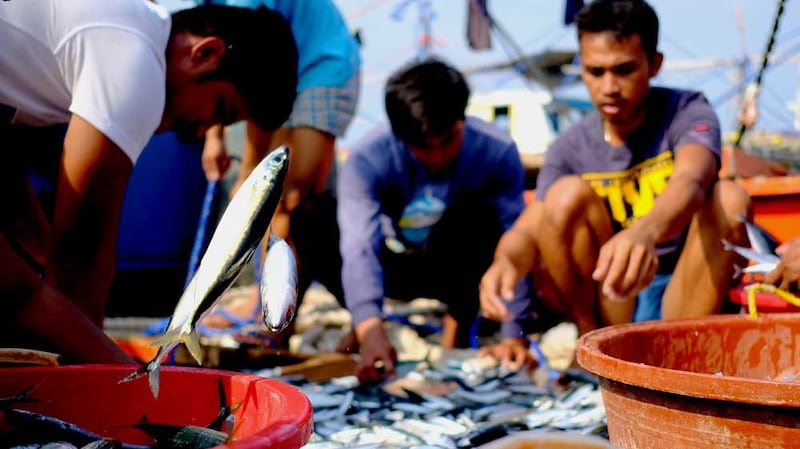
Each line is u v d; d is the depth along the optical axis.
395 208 4.33
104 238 2.39
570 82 15.40
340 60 4.48
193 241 5.34
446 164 4.08
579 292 3.23
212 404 1.61
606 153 3.55
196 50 2.40
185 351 3.68
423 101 3.62
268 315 1.19
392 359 3.38
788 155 12.17
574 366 3.36
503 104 13.11
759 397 1.51
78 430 1.46
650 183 3.44
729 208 2.83
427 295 4.63
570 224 3.10
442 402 2.90
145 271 5.16
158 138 5.11
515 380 3.25
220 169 4.67
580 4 5.04
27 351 1.75
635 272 2.39
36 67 2.28
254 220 1.26
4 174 2.89
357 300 3.57
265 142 4.51
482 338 4.82
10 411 1.47
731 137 12.95
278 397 1.45
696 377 1.58
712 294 2.91
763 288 2.24
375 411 2.81
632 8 3.30
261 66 2.50
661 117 3.42
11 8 2.20
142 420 1.62
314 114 4.42
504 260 3.06
